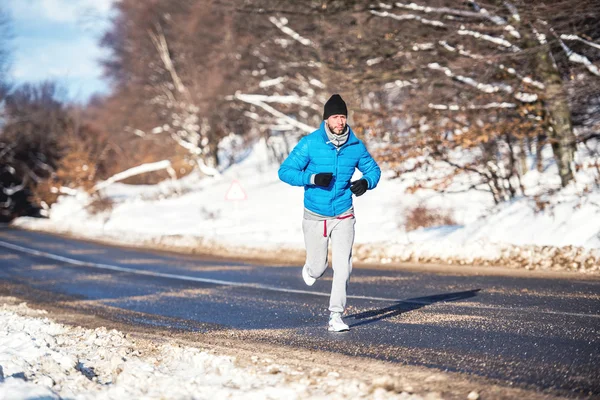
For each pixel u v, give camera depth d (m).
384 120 26.50
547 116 23.36
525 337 9.47
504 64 23.70
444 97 25.25
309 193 10.05
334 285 10.41
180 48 58.38
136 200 63.03
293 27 36.16
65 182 71.94
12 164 81.19
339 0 24.89
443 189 25.80
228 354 8.99
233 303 14.82
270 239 30.81
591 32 22.53
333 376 7.33
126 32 66.12
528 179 29.44
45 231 56.19
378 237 26.56
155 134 69.12
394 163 25.73
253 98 48.19
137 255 31.06
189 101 57.12
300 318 12.26
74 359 8.42
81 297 17.64
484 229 21.98
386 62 26.56
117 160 77.19
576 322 10.38
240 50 48.69
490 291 14.26
